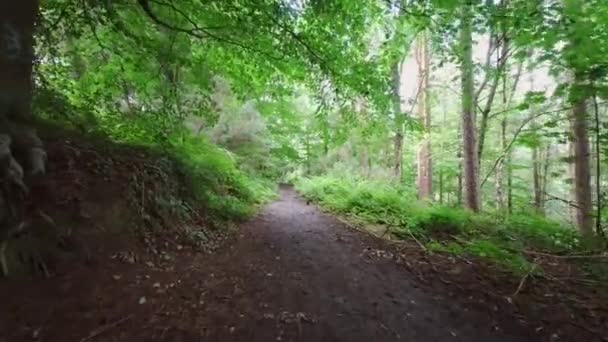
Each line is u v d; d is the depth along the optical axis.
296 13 7.23
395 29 8.48
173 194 6.48
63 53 8.22
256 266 5.14
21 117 4.62
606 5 6.56
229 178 11.11
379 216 9.53
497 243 6.96
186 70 8.76
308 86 9.03
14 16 4.58
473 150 11.20
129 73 8.47
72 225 4.11
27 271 3.39
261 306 3.76
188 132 9.51
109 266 4.08
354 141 17.81
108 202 4.74
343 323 3.55
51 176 4.36
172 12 7.69
